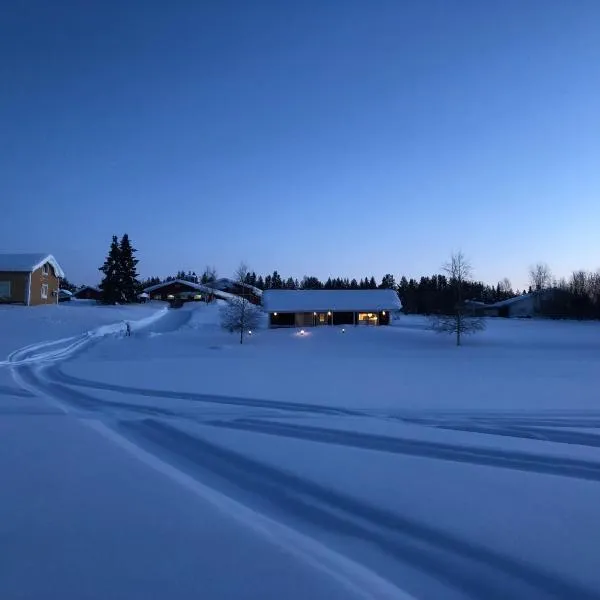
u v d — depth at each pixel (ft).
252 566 16.35
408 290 380.78
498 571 16.29
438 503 21.75
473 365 85.05
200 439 33.40
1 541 17.99
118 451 30.66
